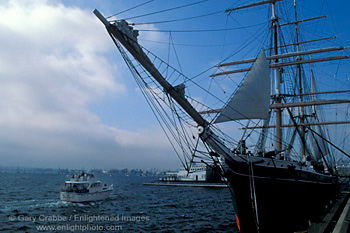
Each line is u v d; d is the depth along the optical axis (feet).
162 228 94.02
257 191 63.31
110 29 51.01
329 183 110.22
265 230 64.34
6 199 183.11
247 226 65.10
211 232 87.15
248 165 63.16
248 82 70.79
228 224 99.91
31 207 146.00
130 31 52.37
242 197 63.87
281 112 138.82
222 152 60.90
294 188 70.44
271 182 64.64
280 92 139.74
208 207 150.30
